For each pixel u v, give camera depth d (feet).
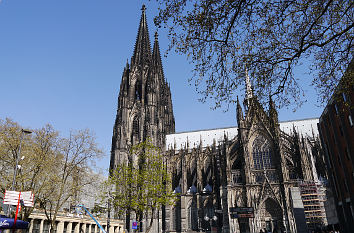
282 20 70.49
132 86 447.83
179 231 333.83
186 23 68.44
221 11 66.28
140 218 348.79
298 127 361.71
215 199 325.21
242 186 283.18
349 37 74.38
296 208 240.12
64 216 235.20
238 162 320.91
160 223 346.13
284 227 254.27
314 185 262.67
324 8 66.69
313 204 261.65
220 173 302.86
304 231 233.35
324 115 196.34
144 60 463.83
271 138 296.51
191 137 422.41
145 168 205.26
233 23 67.10
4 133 158.92
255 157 296.92
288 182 268.21
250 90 79.00
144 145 218.79
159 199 192.34
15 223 95.09
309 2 70.03
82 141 177.58
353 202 160.66
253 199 274.16
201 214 326.65
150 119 406.00
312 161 285.43
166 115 463.42
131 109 430.20
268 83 76.95
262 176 285.43
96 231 287.07
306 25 74.33
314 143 313.32
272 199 270.05
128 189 194.18
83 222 261.24
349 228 172.35
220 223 311.88
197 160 356.18
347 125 155.63
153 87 430.20
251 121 305.32
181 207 335.67
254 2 65.51
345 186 176.96
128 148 395.75
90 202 261.85
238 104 318.24
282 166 275.59
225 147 307.99
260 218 266.36
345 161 167.63
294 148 297.12
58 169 172.24
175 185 368.48
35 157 158.92
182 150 377.91
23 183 154.81
